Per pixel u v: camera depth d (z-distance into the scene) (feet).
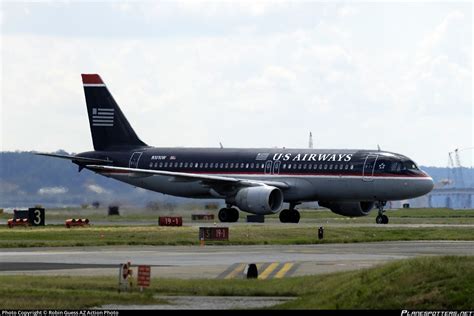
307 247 367.25
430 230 447.83
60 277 248.32
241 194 524.11
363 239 408.67
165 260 304.09
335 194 522.47
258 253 333.83
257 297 221.87
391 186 506.48
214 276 257.96
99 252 338.34
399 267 210.59
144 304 209.26
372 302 197.47
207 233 396.16
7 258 310.86
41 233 424.87
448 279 199.41
